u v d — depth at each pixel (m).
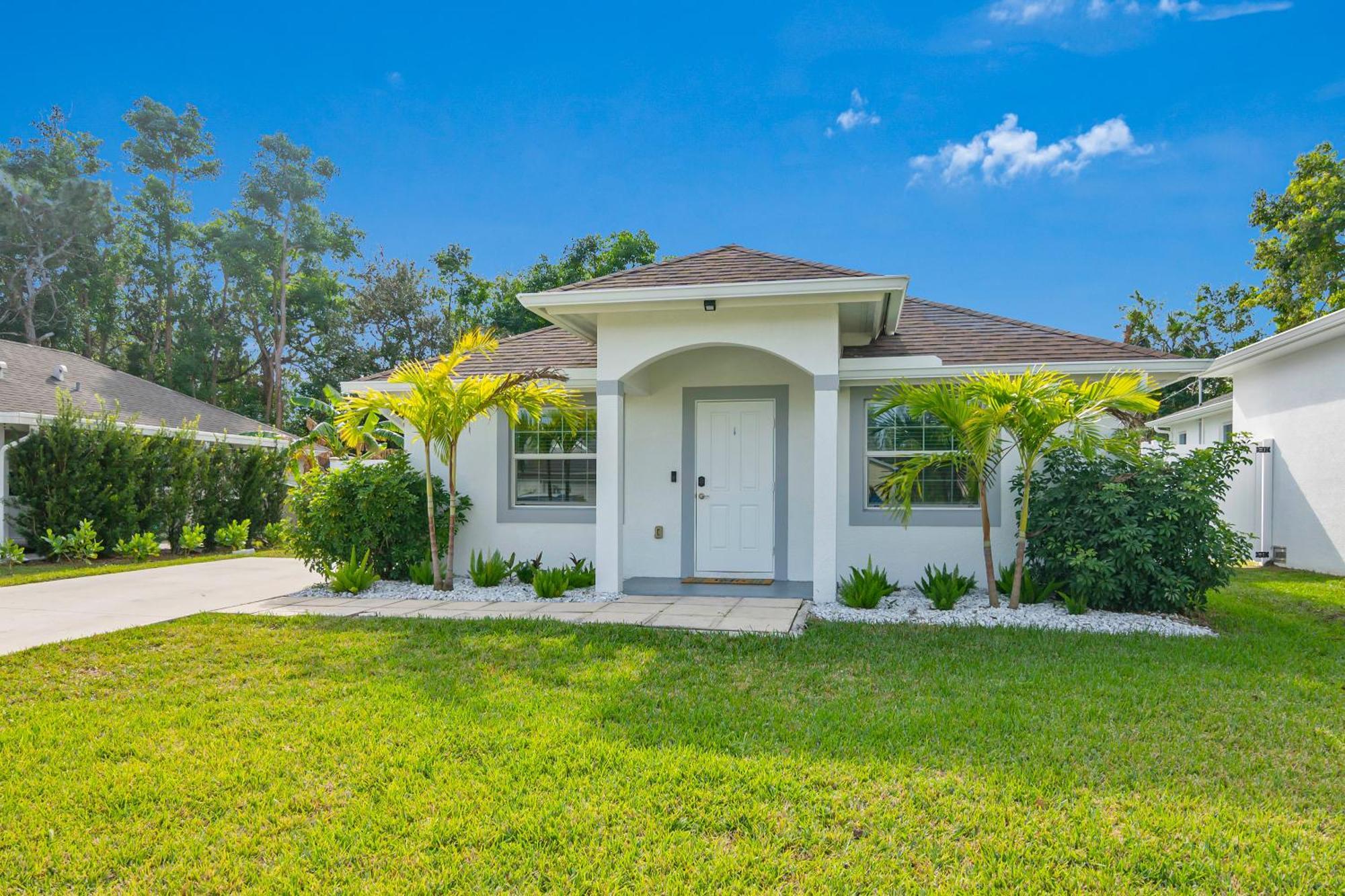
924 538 9.09
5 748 4.12
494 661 5.86
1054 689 5.16
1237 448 7.86
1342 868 3.00
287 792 3.60
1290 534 12.39
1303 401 12.00
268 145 37.12
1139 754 4.07
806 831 3.24
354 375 33.44
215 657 6.00
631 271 8.91
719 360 9.78
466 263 34.16
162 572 11.72
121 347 35.56
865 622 7.27
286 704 4.83
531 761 3.91
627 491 9.94
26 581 10.54
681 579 9.61
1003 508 8.95
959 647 6.27
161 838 3.20
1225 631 7.14
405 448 10.15
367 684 5.28
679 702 4.87
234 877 2.90
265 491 17.03
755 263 8.80
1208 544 7.30
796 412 9.60
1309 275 19.53
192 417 18.23
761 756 4.01
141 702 4.91
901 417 9.25
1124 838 3.21
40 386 15.74
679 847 3.12
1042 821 3.35
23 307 31.64
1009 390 7.09
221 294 37.19
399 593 8.85
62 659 5.96
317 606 8.07
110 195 33.62
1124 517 7.32
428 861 3.01
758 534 9.69
